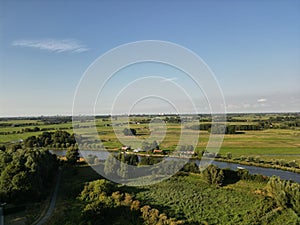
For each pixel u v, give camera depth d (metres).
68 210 35.31
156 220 31.06
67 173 53.44
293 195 35.06
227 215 34.38
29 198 38.34
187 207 36.53
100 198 35.75
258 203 37.94
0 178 39.06
